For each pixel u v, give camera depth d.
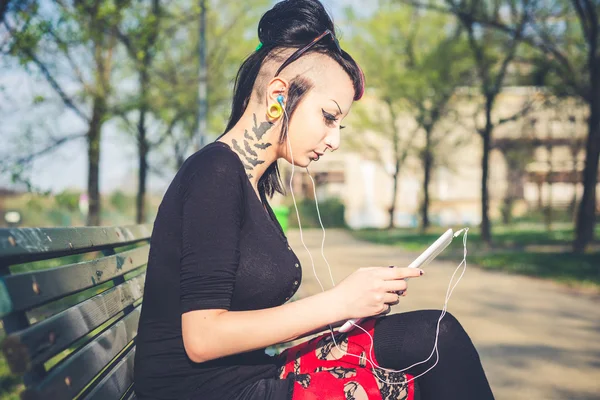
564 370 4.31
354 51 24.95
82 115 11.62
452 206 36.72
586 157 14.48
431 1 16.64
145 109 14.35
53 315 1.23
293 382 1.53
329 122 1.70
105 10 9.62
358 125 29.09
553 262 11.99
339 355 1.64
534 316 6.38
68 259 10.39
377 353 1.61
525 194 36.16
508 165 31.94
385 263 12.36
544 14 15.39
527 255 13.89
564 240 20.12
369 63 24.72
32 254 1.17
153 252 1.55
